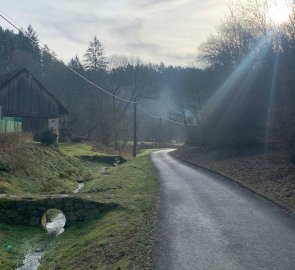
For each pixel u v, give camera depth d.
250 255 9.55
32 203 16.42
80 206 16.44
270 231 11.60
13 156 24.05
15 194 18.61
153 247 10.34
